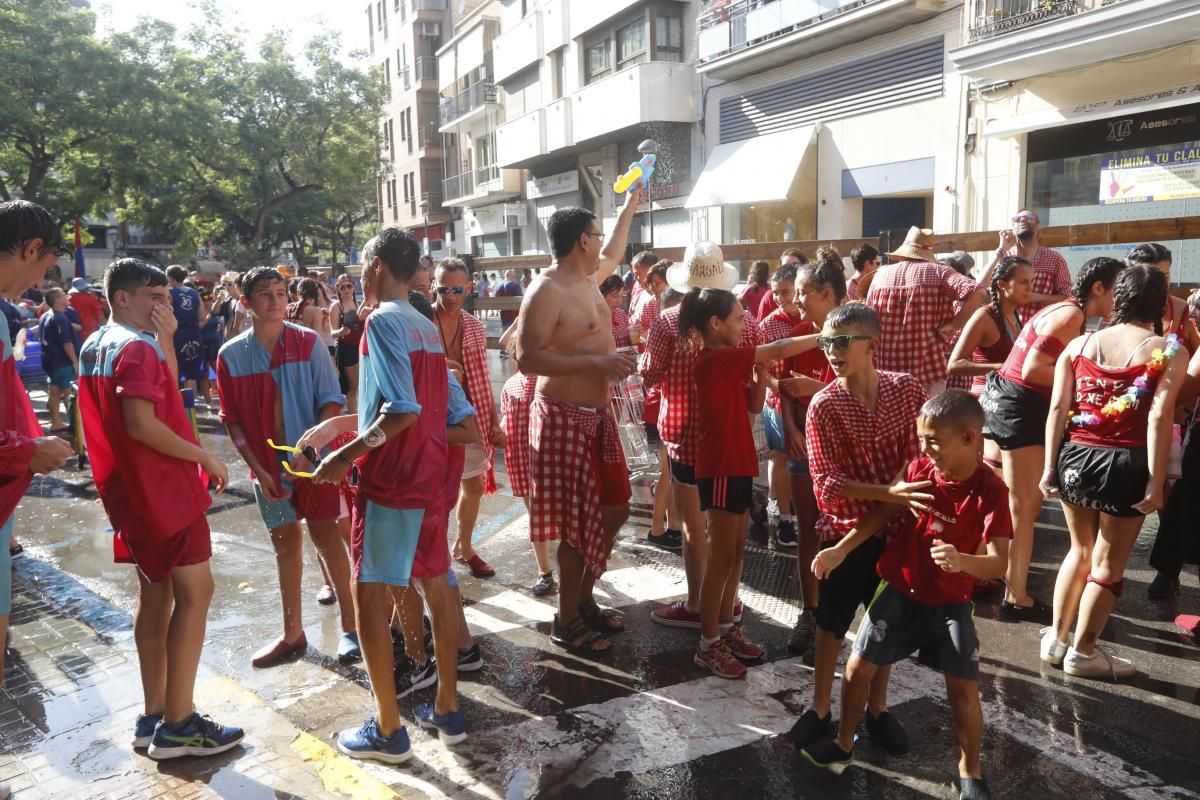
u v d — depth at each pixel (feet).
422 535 10.51
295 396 13.12
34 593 16.97
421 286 16.47
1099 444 11.80
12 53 83.46
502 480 25.16
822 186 57.31
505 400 15.24
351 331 20.83
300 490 13.01
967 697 9.29
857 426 10.51
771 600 15.52
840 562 10.02
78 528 21.57
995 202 46.14
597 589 16.24
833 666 10.71
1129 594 15.39
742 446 12.16
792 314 15.92
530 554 18.40
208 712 11.83
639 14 72.33
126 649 14.19
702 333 12.17
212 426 35.35
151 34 93.15
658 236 74.28
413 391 10.16
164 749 10.69
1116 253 39.70
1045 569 16.55
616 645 13.82
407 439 10.30
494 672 13.00
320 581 17.33
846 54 54.54
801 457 13.24
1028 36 39.34
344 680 12.91
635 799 9.79
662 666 13.05
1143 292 11.67
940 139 48.85
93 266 167.94
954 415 8.73
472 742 11.03
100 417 10.44
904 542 9.57
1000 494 8.91
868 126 53.52
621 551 18.29
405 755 10.59
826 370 14.10
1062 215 43.27
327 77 104.58
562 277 13.03
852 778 10.09
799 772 10.23
